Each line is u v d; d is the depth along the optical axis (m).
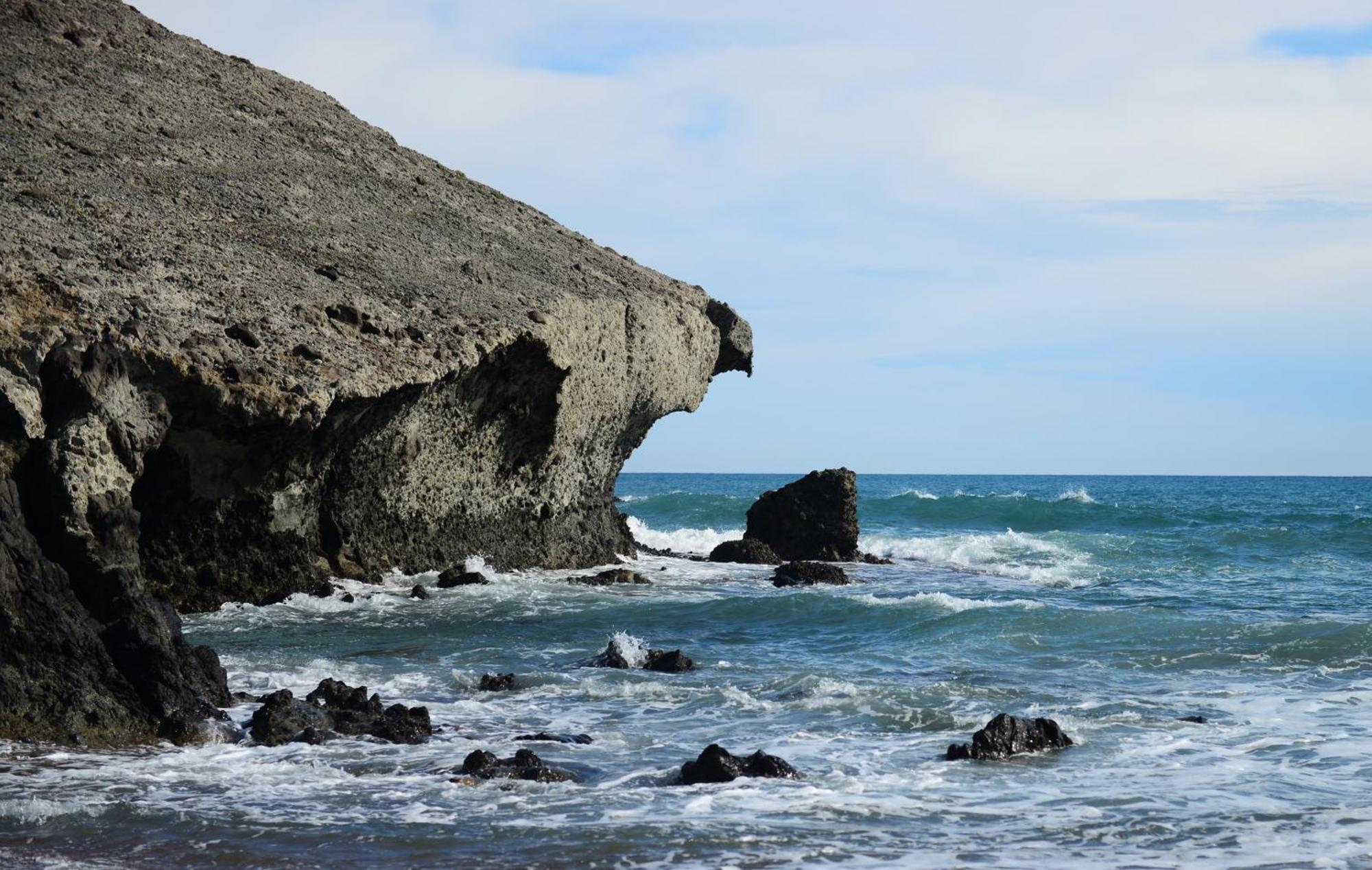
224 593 23.77
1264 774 12.89
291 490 24.30
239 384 21.77
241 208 31.80
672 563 37.97
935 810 11.49
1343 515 62.09
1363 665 19.17
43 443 16.98
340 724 14.45
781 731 14.82
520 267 35.41
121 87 38.12
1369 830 10.91
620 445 37.97
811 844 10.45
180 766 12.70
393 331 26.55
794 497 40.94
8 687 13.49
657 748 13.95
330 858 10.02
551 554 33.75
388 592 26.05
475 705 16.31
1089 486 159.25
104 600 14.87
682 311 39.22
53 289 21.38
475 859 10.02
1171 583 34.09
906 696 16.72
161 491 22.59
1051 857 10.17
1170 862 10.02
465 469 29.50
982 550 45.06
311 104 45.44
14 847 10.22
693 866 9.90
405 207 38.00
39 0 41.53
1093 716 15.64
